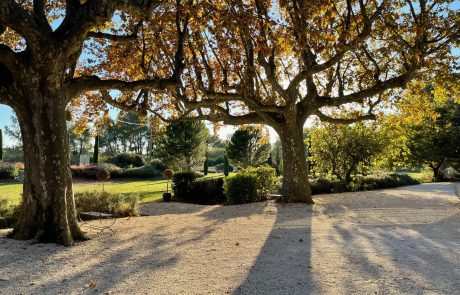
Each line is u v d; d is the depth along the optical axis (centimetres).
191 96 1409
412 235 748
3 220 1027
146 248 662
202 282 464
